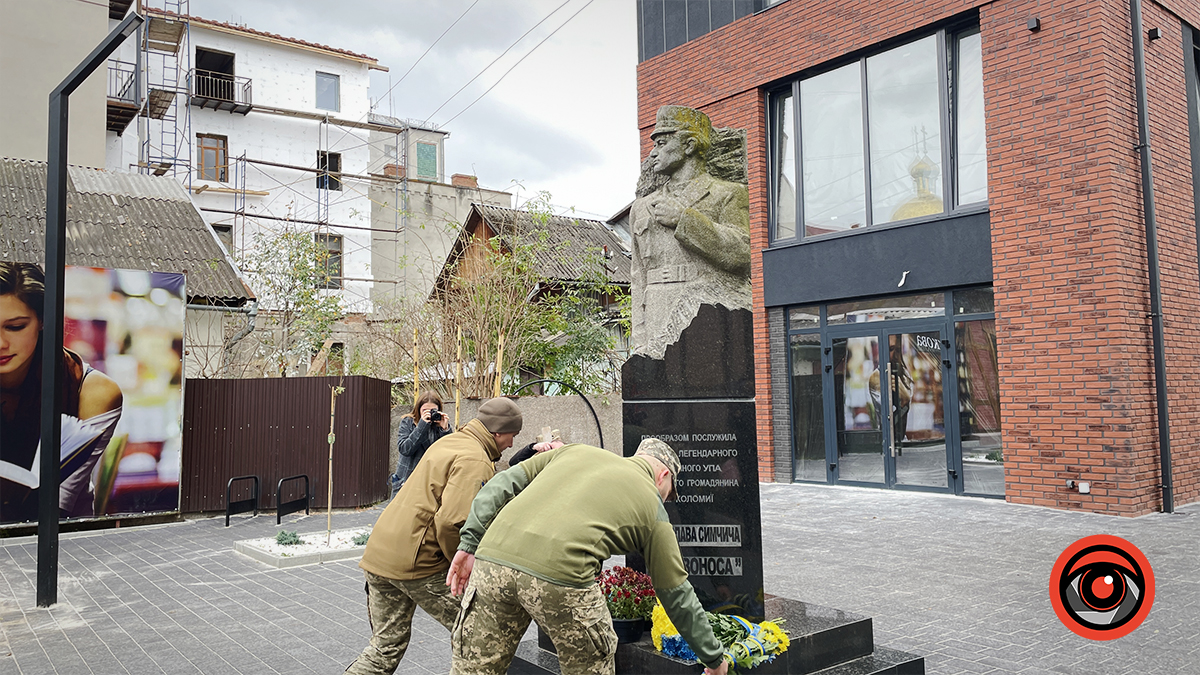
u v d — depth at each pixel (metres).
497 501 3.35
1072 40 10.05
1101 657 4.68
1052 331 10.10
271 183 33.12
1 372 9.87
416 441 7.44
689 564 4.70
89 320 10.56
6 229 14.02
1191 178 11.06
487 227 15.22
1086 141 9.90
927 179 11.82
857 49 12.41
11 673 4.89
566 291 14.65
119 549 9.17
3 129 20.08
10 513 9.88
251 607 6.34
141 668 4.91
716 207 4.96
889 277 11.94
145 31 25.73
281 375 15.96
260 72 33.91
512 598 3.02
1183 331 10.49
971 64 11.45
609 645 3.04
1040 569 6.87
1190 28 11.52
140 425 10.84
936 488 11.46
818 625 4.36
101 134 21.12
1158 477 9.76
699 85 14.53
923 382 11.68
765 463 13.46
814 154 13.24
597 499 3.09
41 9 20.72
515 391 13.23
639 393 4.93
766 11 13.57
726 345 4.82
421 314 14.09
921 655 4.76
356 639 5.43
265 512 12.04
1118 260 9.59
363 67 36.44
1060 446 9.98
